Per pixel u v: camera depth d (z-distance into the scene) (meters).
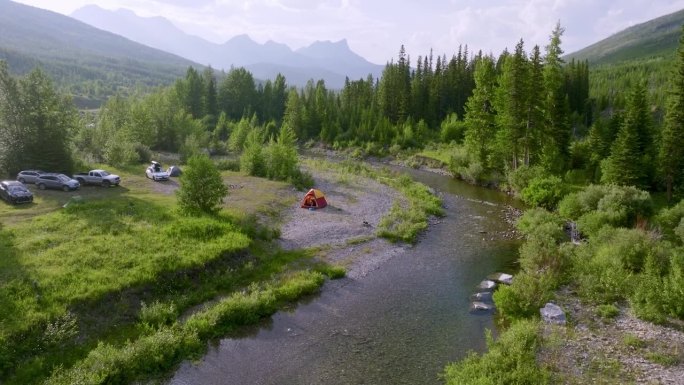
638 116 53.94
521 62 57.00
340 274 29.33
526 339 19.31
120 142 65.81
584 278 26.39
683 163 46.06
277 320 23.42
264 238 33.62
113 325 20.64
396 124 113.44
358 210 45.69
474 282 29.11
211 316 21.89
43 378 16.53
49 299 20.23
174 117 89.75
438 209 46.72
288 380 18.39
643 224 33.59
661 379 17.45
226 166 66.88
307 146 113.12
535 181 50.72
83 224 30.80
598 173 54.41
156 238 28.88
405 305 25.56
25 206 37.53
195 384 17.83
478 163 66.25
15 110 48.06
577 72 118.88
